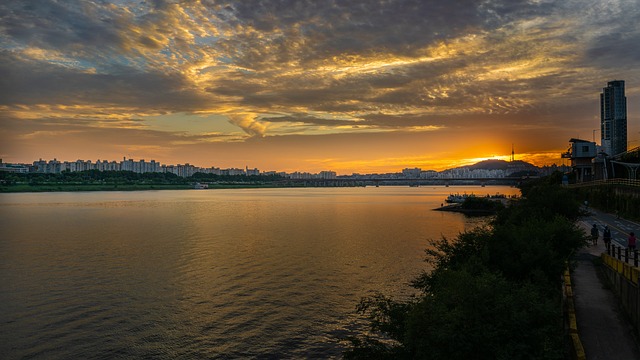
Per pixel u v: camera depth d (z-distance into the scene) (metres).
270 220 147.75
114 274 64.12
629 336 24.30
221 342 40.03
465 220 145.75
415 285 34.16
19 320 44.94
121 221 142.38
